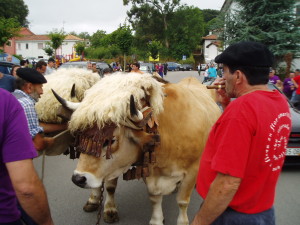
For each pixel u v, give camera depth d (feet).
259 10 58.18
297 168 21.35
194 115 11.18
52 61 32.37
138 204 15.51
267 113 6.07
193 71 165.17
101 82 9.61
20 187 5.66
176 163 10.79
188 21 211.41
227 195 5.92
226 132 5.96
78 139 9.04
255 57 6.30
